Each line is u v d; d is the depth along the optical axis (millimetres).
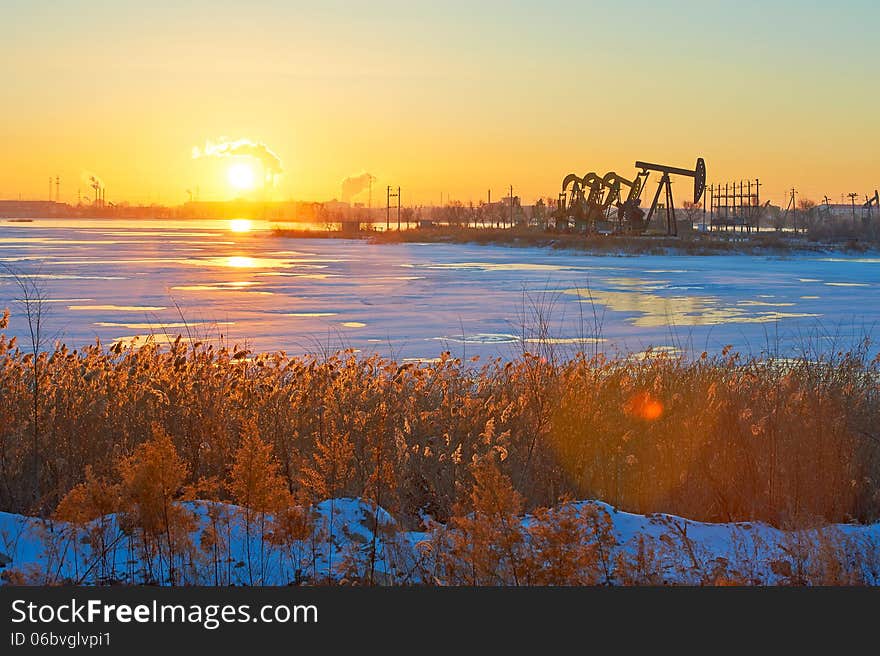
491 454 5500
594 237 101312
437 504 7219
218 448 7559
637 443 8094
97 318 30125
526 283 48250
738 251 89375
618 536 6195
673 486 7762
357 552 5723
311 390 8875
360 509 6348
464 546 5258
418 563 5527
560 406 8531
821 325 29625
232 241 115188
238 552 5762
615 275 56188
